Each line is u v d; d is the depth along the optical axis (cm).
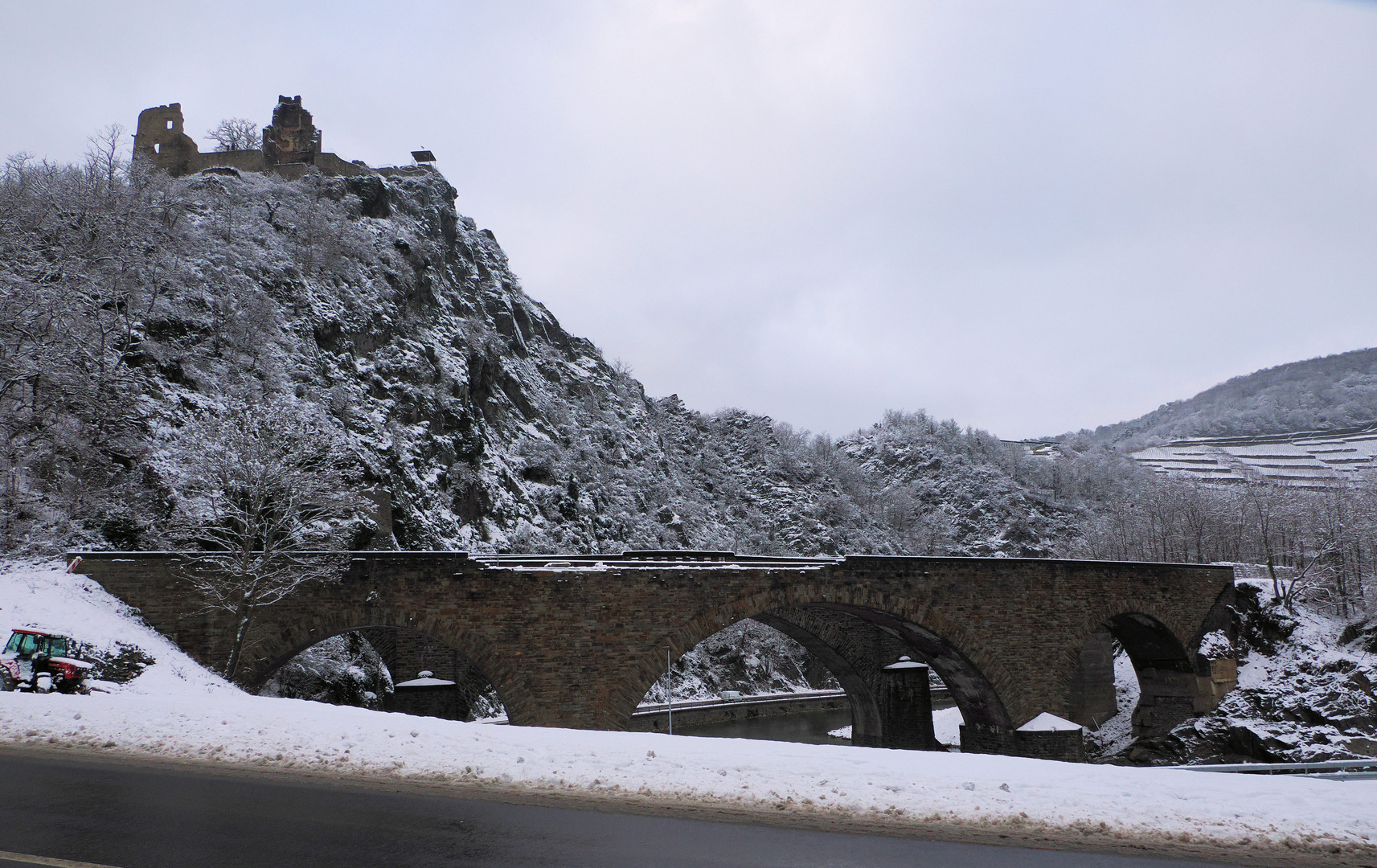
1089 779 1447
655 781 1387
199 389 5131
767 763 1490
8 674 2214
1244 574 7194
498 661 3291
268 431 3481
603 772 1431
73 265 4650
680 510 12450
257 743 1584
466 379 8481
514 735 1664
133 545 3941
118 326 4703
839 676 5047
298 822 1095
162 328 5169
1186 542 8906
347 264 7756
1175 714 4891
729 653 9662
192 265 5966
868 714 5016
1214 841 1171
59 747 1554
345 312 7350
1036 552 18250
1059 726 3950
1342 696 4603
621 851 1003
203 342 5494
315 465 3759
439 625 3259
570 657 3359
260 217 7406
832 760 1525
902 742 4638
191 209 6719
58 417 3922
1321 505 8781
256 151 8588
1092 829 1209
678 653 3472
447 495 7156
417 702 4003
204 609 3052
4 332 3938
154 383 4725
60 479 3812
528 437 9731
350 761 1498
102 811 1119
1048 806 1291
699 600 3534
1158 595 4559
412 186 10156
